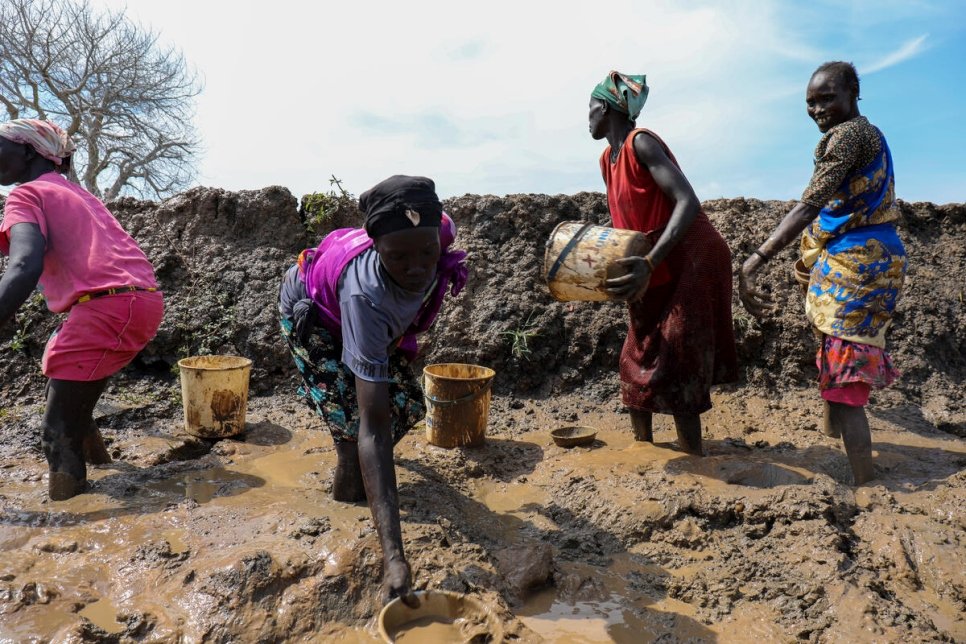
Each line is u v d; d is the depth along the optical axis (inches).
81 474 142.2
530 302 228.8
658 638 106.7
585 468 159.3
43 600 106.2
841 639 104.2
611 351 221.9
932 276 242.2
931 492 144.6
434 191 100.9
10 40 926.4
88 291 135.3
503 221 245.3
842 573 117.8
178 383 214.1
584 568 125.8
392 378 130.3
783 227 153.0
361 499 136.9
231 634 102.3
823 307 150.9
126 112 1000.2
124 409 192.9
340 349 131.7
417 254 98.8
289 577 109.8
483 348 221.1
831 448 166.1
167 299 226.4
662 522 136.5
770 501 136.9
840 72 149.9
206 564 112.6
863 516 135.9
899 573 120.0
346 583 110.0
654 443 171.5
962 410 203.3
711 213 255.9
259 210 240.8
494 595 111.7
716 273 151.5
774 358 217.3
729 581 120.3
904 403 209.3
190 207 240.7
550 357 223.0
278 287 229.9
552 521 142.8
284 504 135.3
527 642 103.0
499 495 156.0
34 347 213.9
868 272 145.8
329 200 243.0
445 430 173.9
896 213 150.6
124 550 120.3
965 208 260.1
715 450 170.7
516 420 201.5
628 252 138.5
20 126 140.9
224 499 141.5
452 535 128.4
